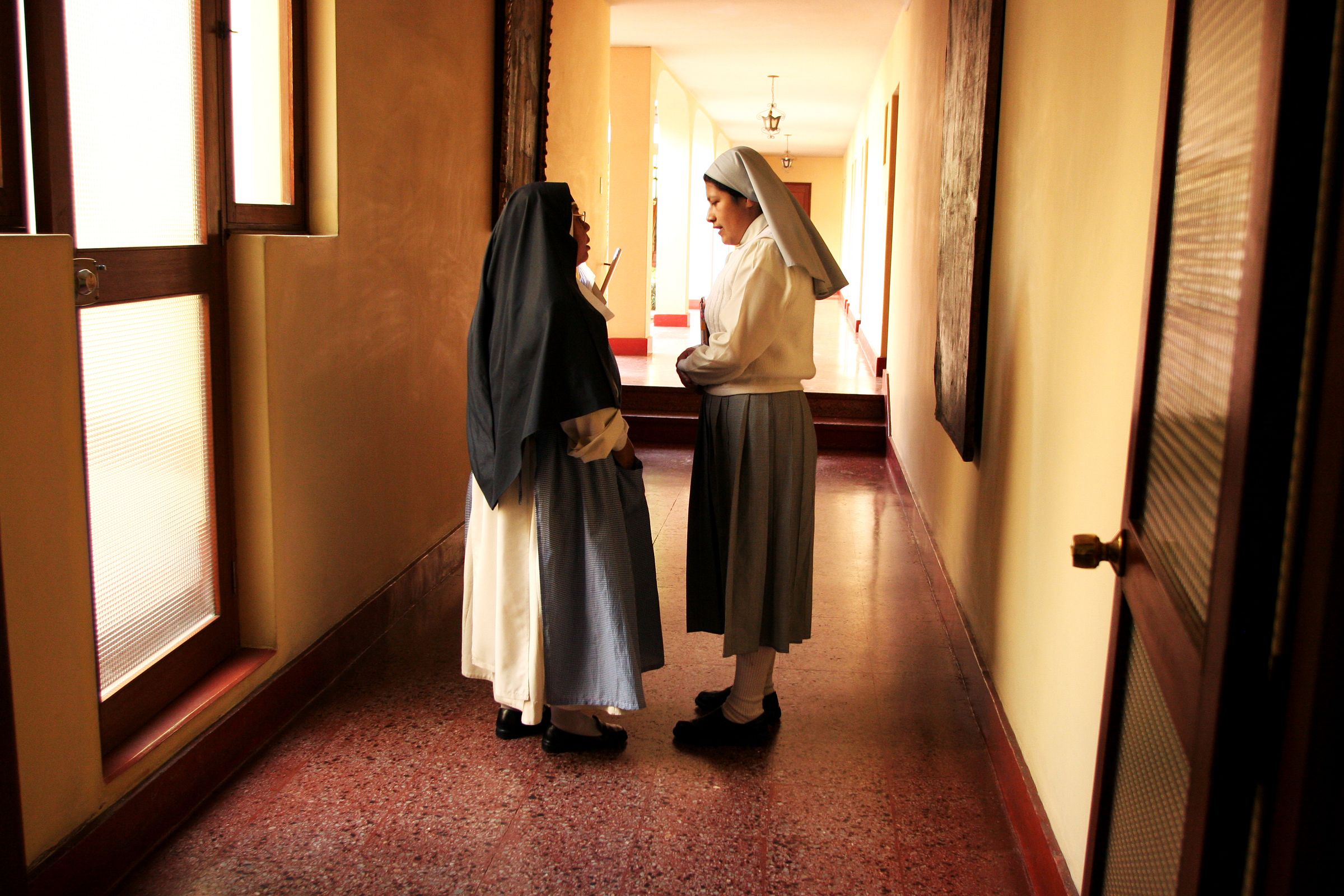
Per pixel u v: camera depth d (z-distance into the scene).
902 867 2.23
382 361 3.42
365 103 3.20
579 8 6.46
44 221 1.89
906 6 7.46
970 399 3.23
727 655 2.66
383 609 3.48
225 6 2.52
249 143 2.70
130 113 2.15
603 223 7.52
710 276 18.53
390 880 2.13
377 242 3.34
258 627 2.77
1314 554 0.69
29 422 1.79
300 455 2.85
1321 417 0.69
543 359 2.36
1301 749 0.69
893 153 8.32
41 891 1.84
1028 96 2.77
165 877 2.11
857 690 3.18
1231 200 0.94
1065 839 1.98
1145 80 1.71
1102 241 1.95
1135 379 1.43
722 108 14.37
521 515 2.52
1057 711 2.11
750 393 2.63
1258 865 0.75
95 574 2.11
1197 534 0.97
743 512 2.65
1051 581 2.23
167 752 2.27
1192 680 0.92
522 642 2.55
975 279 3.16
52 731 1.89
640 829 2.35
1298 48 0.72
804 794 2.54
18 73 1.82
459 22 4.07
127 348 2.18
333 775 2.55
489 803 2.45
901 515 5.48
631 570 2.59
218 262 2.54
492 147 4.56
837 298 20.47
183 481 2.45
